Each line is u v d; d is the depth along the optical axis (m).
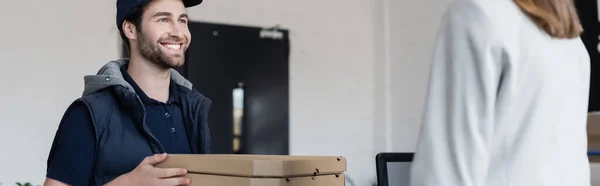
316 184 1.24
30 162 3.49
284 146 4.23
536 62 0.92
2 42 3.45
